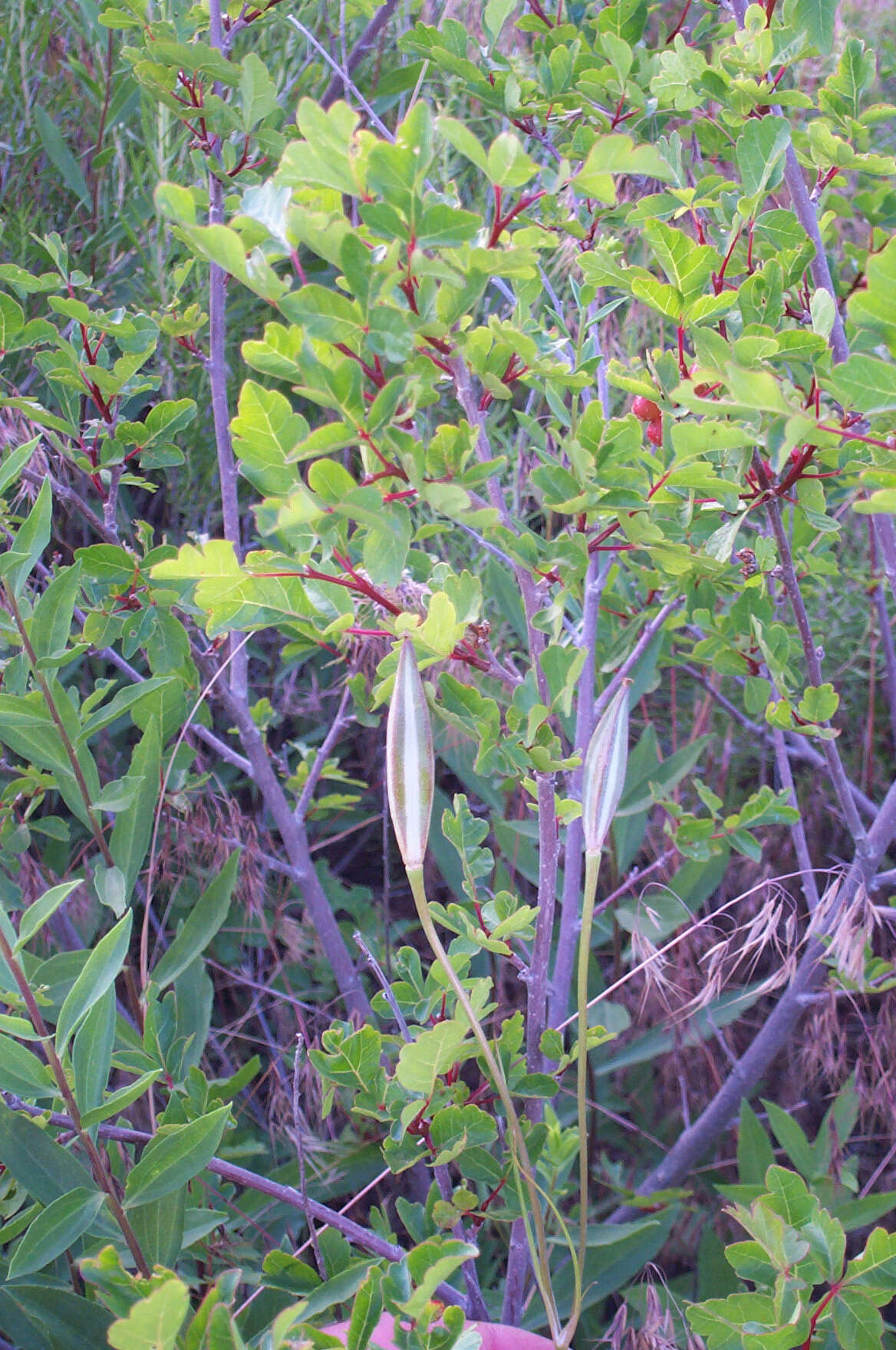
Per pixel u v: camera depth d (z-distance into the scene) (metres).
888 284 0.41
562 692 0.48
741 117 0.57
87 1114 0.49
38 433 0.64
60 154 0.87
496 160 0.40
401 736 0.42
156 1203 0.52
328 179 0.40
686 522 0.52
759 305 0.53
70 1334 0.51
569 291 0.69
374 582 0.42
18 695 0.58
